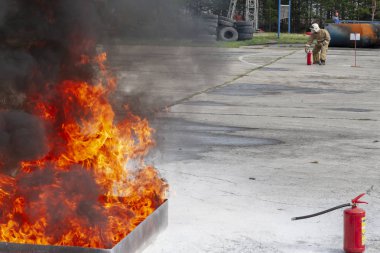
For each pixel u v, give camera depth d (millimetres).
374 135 10250
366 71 23312
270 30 53812
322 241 5133
